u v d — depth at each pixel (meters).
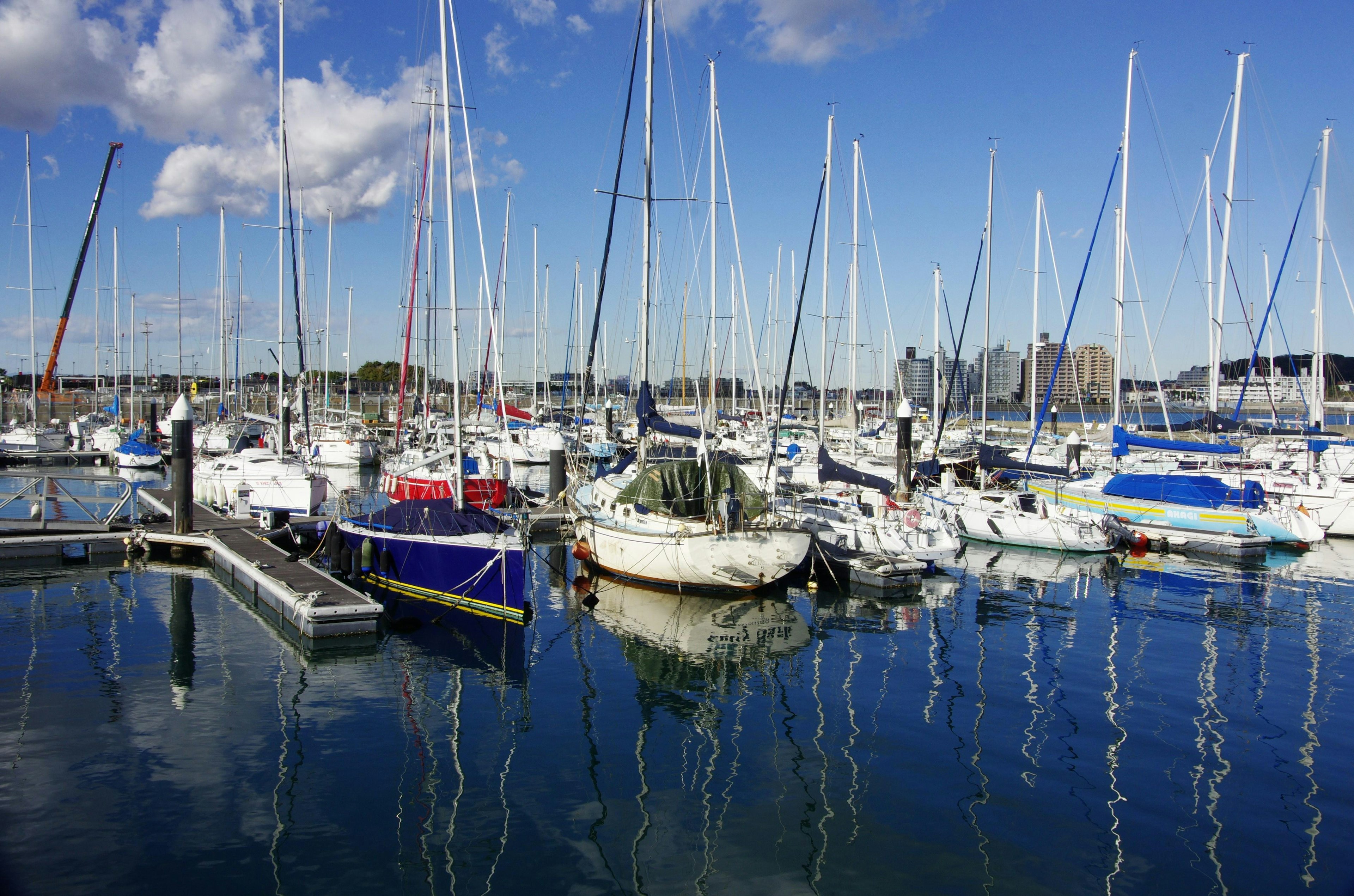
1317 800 8.91
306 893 7.17
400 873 7.50
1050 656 14.02
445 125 17.52
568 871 7.59
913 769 9.67
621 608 17.25
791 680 12.84
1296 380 34.31
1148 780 9.39
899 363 36.00
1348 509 25.69
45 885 7.18
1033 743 10.42
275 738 10.41
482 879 7.45
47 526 21.36
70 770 9.37
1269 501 24.92
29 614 15.91
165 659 13.32
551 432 44.12
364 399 75.19
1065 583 19.89
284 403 31.58
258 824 8.30
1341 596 18.48
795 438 43.66
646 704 11.81
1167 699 11.98
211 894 7.13
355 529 18.16
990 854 7.88
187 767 9.51
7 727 10.54
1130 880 7.43
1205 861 7.73
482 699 11.91
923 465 27.47
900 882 7.42
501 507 24.97
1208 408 30.66
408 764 9.74
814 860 7.78
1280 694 12.16
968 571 21.34
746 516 17.94
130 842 7.90
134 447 42.19
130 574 19.44
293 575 16.53
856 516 21.92
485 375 40.94
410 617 16.03
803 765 9.80
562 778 9.46
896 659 13.88
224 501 26.17
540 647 14.45
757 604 17.70
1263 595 18.55
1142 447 29.92
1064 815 8.59
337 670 13.02
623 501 19.19
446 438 35.59
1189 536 23.77
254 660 13.39
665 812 8.68
